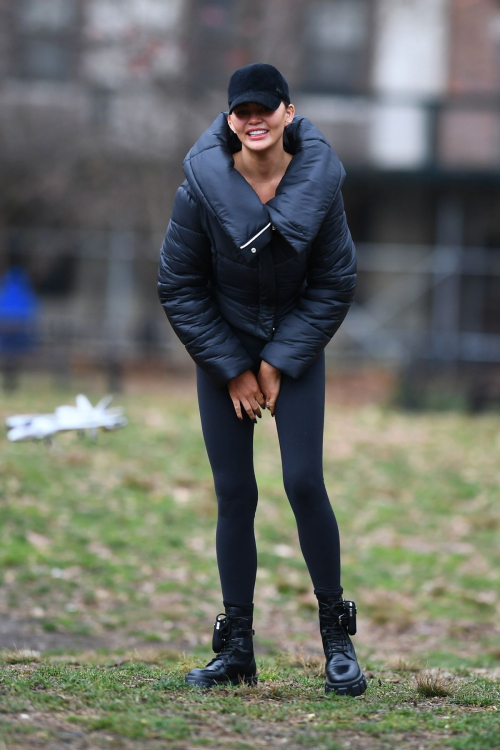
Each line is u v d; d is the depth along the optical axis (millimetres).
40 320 42594
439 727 7977
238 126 8625
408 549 22453
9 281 41562
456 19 49562
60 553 19656
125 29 45125
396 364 46781
